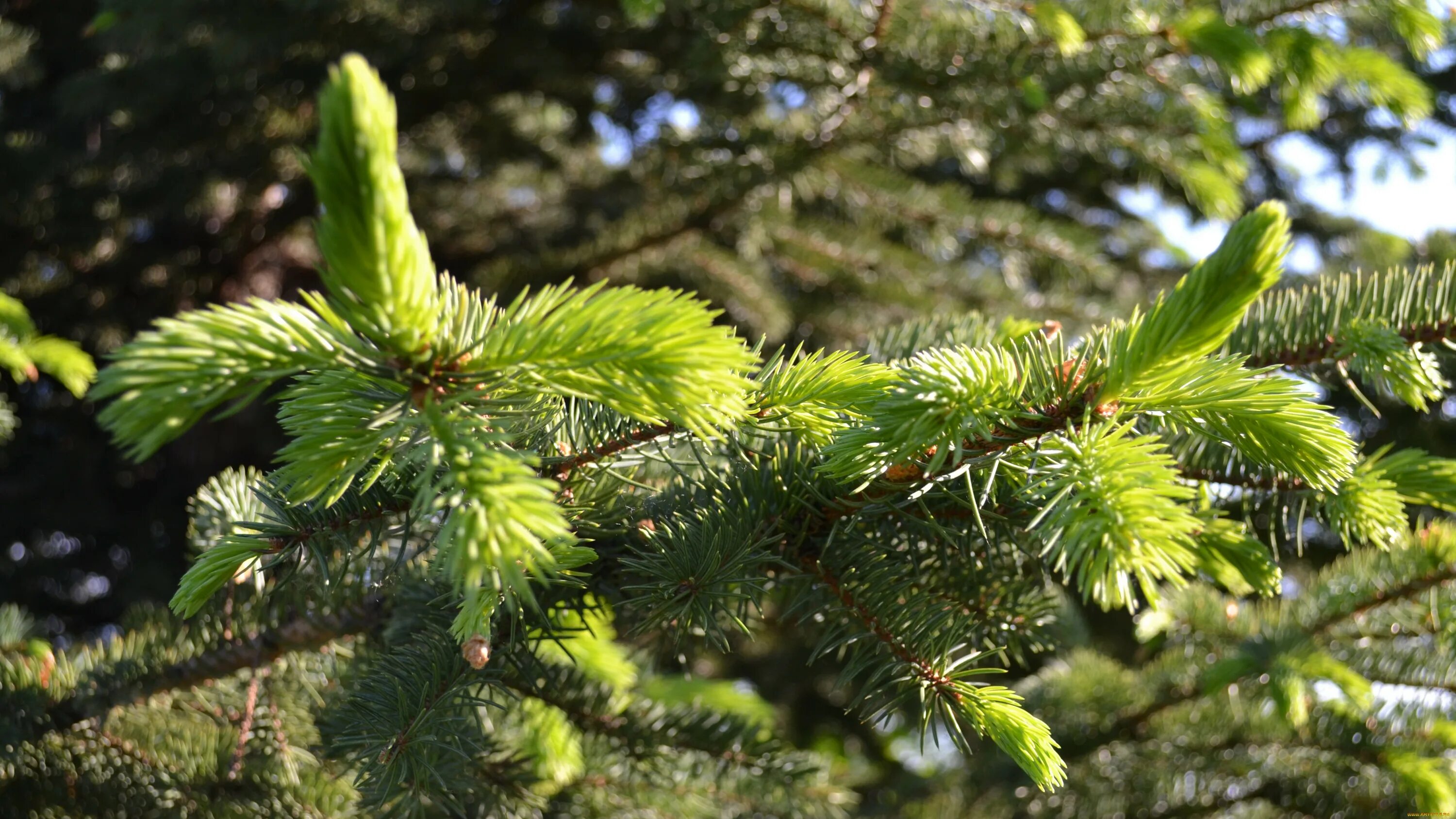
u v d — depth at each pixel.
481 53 2.48
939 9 1.70
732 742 1.00
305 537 0.80
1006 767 1.69
